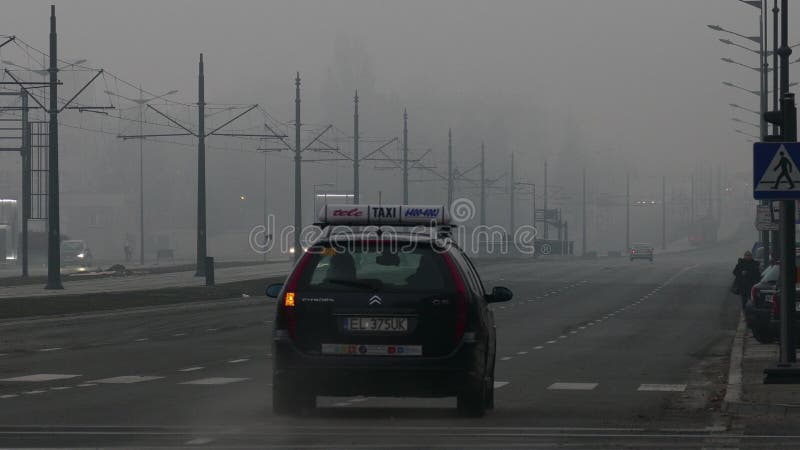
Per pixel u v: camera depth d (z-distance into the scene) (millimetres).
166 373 49438
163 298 112500
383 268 32219
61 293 121250
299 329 31734
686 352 64188
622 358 60094
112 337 73688
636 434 29703
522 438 28672
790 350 44188
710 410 36500
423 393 31641
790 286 44125
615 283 166250
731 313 104125
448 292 31641
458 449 26469
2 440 27828
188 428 30500
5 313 88438
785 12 49844
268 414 34094
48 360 56188
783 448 26969
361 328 31594
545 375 50312
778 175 43500
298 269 32125
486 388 34750
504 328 85188
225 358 57938
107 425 31203
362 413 34719
